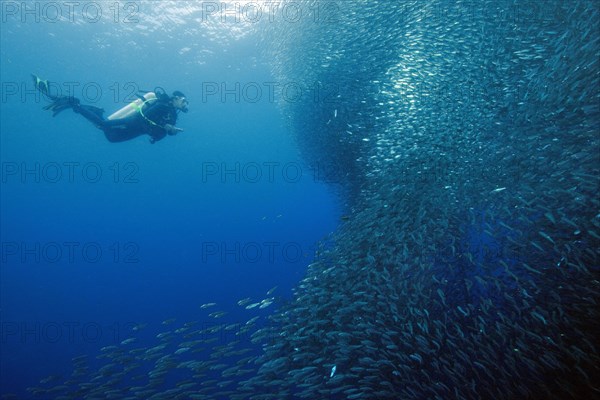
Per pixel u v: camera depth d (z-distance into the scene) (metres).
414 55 8.34
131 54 20.00
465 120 7.59
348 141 12.17
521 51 6.46
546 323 4.52
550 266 5.24
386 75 9.68
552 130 5.90
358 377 5.61
